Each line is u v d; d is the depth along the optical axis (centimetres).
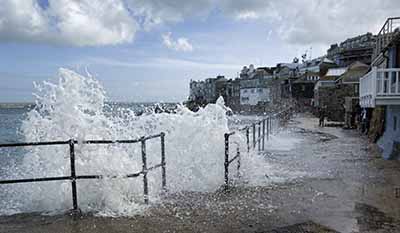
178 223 523
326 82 5869
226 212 577
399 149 1176
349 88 3928
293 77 8588
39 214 565
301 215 565
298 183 791
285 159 1162
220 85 12119
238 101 10694
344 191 721
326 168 993
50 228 499
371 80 1197
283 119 2975
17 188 734
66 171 625
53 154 661
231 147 844
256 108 7800
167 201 634
